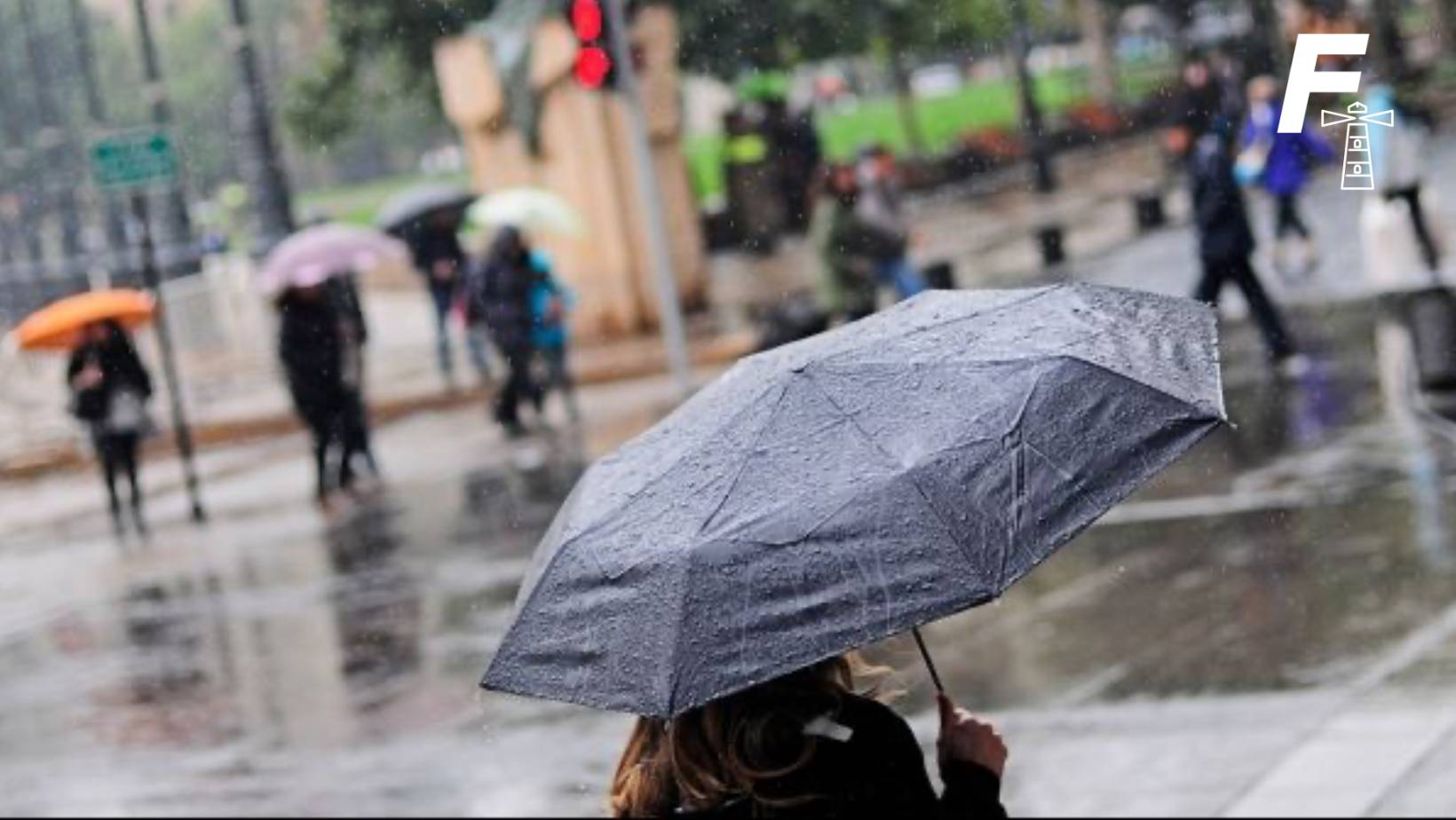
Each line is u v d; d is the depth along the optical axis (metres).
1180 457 3.71
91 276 38.97
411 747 11.88
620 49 20.20
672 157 30.36
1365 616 11.56
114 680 14.48
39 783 12.14
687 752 3.61
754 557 3.59
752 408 3.82
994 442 3.66
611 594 3.68
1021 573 3.54
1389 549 12.80
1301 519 13.84
